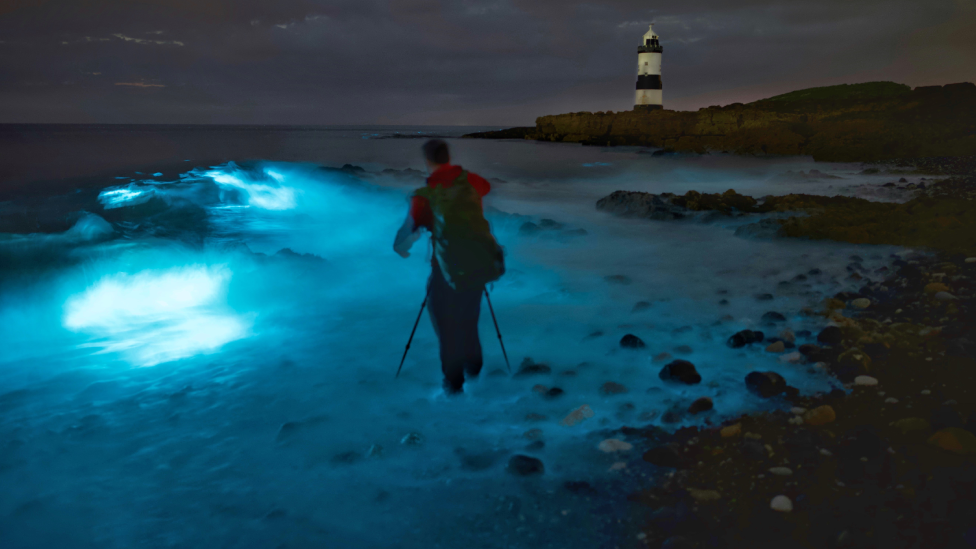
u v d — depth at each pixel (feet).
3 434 11.41
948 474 9.08
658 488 9.35
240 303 21.08
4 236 21.85
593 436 11.20
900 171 79.97
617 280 23.35
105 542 8.23
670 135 215.92
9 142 203.72
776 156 139.33
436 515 8.79
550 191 63.46
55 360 15.56
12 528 8.51
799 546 7.73
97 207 34.35
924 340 15.24
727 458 10.16
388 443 11.02
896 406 11.70
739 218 39.01
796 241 31.30
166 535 8.38
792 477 9.40
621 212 43.52
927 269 23.07
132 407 12.69
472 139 369.30
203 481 9.79
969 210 32.48
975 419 10.41
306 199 46.93
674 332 16.96
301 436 11.28
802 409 11.85
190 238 26.58
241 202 44.19
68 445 10.99
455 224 12.42
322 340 17.17
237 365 15.20
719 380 13.51
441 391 13.43
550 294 21.70
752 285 22.53
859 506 8.46
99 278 19.40
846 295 20.15
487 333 17.35
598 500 9.08
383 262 27.43
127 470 10.15
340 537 8.31
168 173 59.06
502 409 12.46
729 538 7.97
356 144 259.80
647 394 12.90
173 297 21.02
